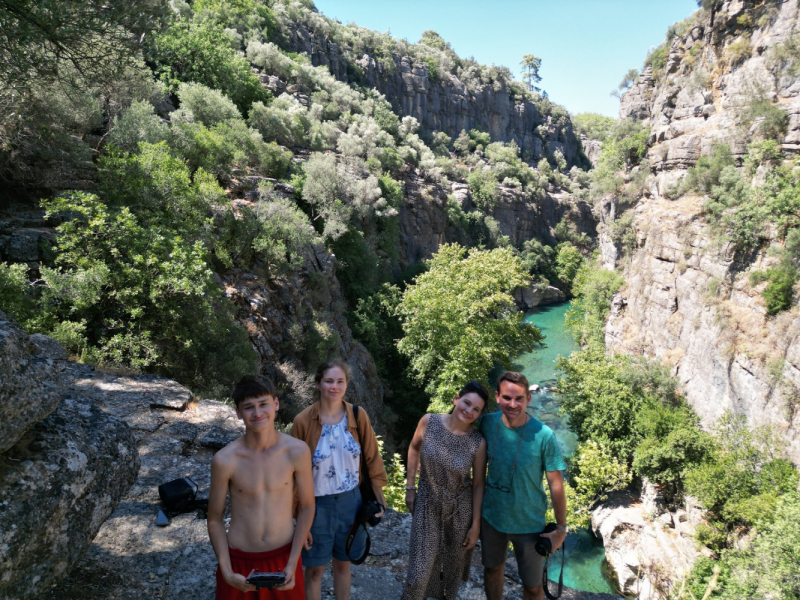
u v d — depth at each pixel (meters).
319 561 3.82
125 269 15.12
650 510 23.58
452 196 72.19
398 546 5.70
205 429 7.66
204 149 29.83
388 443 29.48
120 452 3.95
